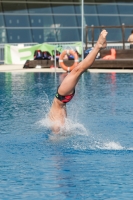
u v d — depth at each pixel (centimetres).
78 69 1731
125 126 1938
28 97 2825
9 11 6631
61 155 1500
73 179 1256
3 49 6084
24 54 5797
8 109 2364
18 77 4300
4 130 1866
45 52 5703
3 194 1148
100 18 6912
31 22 6694
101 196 1127
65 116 1828
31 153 1527
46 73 4791
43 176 1283
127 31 6844
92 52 1700
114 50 5603
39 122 2012
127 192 1154
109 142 1672
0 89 3262
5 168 1360
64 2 6856
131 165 1385
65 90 1767
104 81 3806
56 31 6769
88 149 1575
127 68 5409
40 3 6762
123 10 7006
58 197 1123
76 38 6812
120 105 2481
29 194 1144
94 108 2383
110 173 1308
